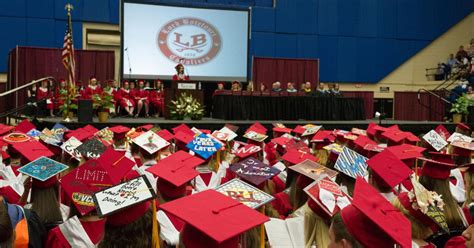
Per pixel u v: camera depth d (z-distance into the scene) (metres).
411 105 18.23
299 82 19.20
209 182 4.54
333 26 21.05
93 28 18.09
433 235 2.58
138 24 15.64
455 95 16.86
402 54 21.95
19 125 7.36
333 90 16.53
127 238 1.80
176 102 12.46
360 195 1.65
